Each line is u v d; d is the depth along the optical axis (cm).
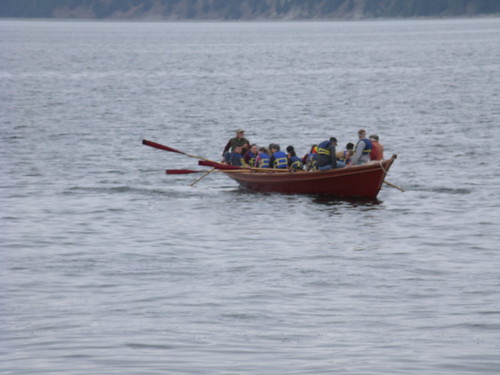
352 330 3897
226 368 3306
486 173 9106
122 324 4006
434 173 9162
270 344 3678
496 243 5931
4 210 7281
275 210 7312
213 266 5269
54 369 3306
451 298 4478
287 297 4516
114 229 6525
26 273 5078
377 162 7606
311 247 5841
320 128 13738
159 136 12850
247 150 8919
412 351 3544
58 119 15175
